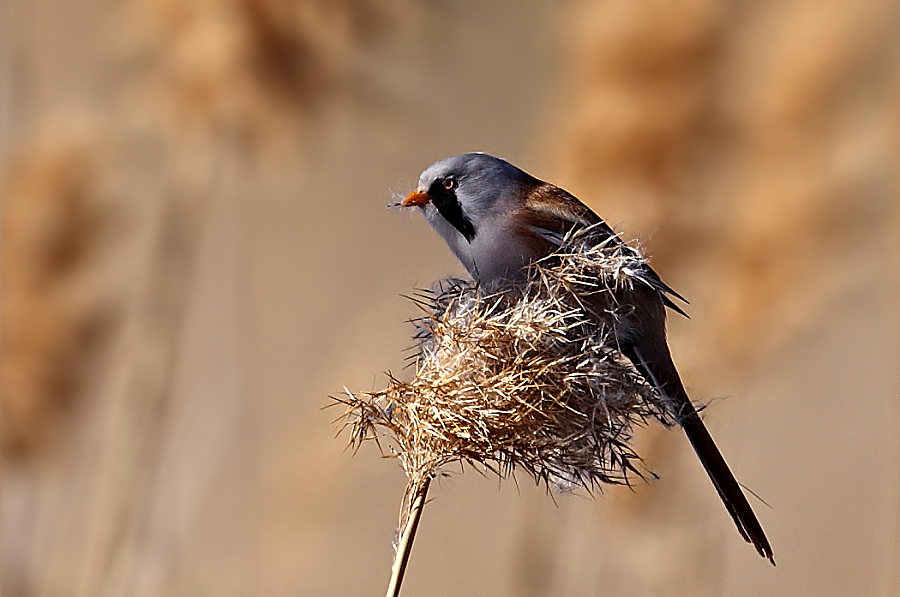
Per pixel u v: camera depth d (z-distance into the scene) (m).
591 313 4.01
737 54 4.15
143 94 4.14
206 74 4.13
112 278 4.14
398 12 4.15
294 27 4.14
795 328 4.14
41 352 4.12
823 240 4.14
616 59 4.14
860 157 4.14
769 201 4.14
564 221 4.05
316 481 4.16
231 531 4.15
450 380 3.98
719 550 4.12
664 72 4.14
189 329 4.14
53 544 4.12
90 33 4.16
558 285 4.00
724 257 4.14
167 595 4.12
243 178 4.15
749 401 4.14
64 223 4.13
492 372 3.98
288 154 4.14
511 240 4.05
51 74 4.16
